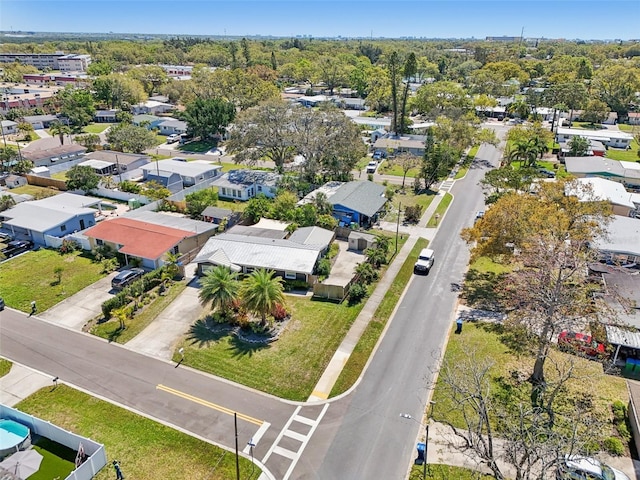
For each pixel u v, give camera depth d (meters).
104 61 195.38
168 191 65.44
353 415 29.38
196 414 29.27
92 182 68.25
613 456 26.09
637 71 142.62
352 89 166.75
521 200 41.41
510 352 34.94
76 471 24.00
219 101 104.56
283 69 191.12
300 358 34.53
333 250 51.09
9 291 43.19
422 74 190.38
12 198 62.09
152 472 25.20
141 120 114.44
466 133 88.50
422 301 42.38
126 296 40.34
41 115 120.50
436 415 29.30
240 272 45.19
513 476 25.00
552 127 109.94
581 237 36.81
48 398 30.39
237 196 67.81
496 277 46.56
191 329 37.78
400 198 69.62
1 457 25.91
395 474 25.30
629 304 33.50
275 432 27.98
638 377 32.62
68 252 51.16
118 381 32.00
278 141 72.19
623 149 100.25
